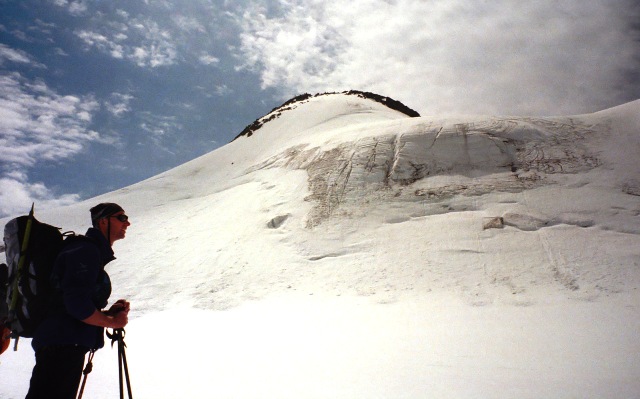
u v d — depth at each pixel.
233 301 18.41
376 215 22.95
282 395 5.93
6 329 3.28
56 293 2.84
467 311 14.48
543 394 5.41
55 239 2.99
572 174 23.09
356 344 10.37
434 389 6.03
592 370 7.00
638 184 21.67
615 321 11.62
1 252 29.80
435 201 23.02
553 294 15.43
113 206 3.24
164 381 7.05
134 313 18.64
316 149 31.66
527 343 9.75
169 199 37.34
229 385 6.68
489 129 27.28
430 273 18.08
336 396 5.81
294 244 22.20
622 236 18.55
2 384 6.72
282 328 13.36
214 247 24.30
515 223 20.33
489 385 6.10
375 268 19.12
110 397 5.90
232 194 32.44
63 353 2.78
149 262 24.44
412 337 11.05
